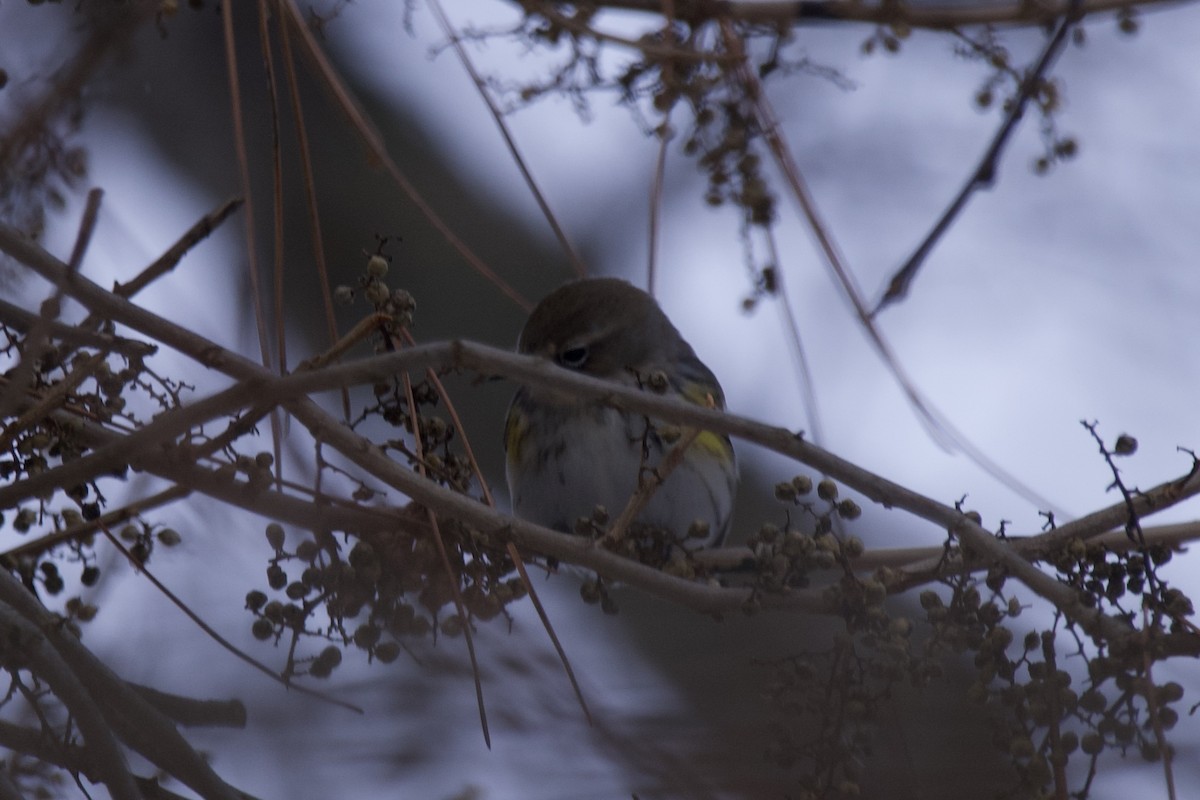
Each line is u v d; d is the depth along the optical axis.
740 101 9.99
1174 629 7.44
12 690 7.40
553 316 13.92
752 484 16.91
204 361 7.06
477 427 16.39
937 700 10.37
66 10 9.34
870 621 8.08
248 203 7.57
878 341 9.35
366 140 8.90
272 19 10.97
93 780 7.68
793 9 11.26
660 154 9.63
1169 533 9.31
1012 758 7.75
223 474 7.60
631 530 9.71
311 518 7.74
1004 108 11.22
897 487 7.64
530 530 7.88
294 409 7.46
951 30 11.55
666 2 9.83
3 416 6.61
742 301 9.90
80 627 8.96
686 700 10.16
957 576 7.98
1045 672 7.45
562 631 14.53
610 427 13.04
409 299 7.74
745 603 8.19
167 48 16.22
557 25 9.53
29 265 6.86
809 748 7.74
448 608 9.20
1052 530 8.12
